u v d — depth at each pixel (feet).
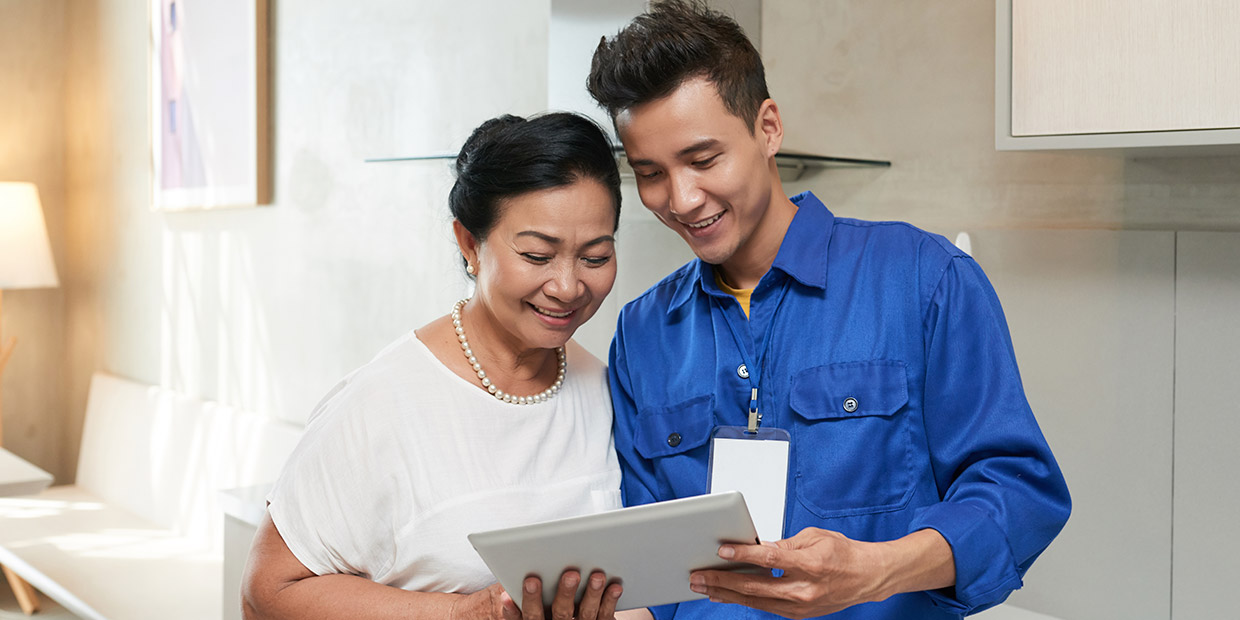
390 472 4.31
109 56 16.24
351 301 11.51
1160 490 6.14
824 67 7.59
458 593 4.31
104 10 16.35
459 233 4.49
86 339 17.25
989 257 6.77
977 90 6.84
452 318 4.65
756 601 3.56
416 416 4.36
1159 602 6.18
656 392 4.64
